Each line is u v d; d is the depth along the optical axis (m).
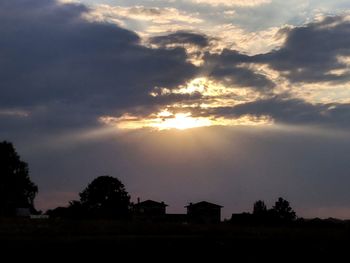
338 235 57.00
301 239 54.06
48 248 41.97
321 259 51.16
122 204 109.94
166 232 55.09
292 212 106.12
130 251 44.53
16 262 40.44
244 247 49.91
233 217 95.50
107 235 50.78
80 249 42.88
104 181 110.81
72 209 103.38
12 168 104.38
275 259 49.84
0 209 100.12
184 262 45.94
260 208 104.44
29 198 106.31
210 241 49.16
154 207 116.19
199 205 115.06
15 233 49.31
